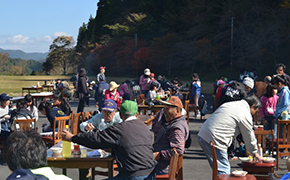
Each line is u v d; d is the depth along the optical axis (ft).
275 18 162.91
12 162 6.43
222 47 188.65
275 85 26.00
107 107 16.35
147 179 12.47
